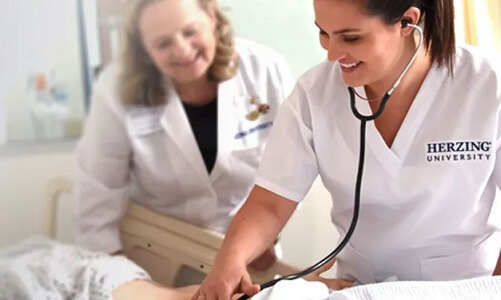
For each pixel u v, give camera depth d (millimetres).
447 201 1141
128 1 1043
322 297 1028
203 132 1335
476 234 1191
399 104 1130
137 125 1166
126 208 1242
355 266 1248
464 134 1118
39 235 1096
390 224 1184
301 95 1196
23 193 1038
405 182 1134
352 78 1055
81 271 1119
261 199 1190
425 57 1117
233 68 1364
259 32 1420
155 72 1149
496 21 1465
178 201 1325
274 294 997
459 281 1033
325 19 988
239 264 1072
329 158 1175
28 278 1062
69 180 1081
